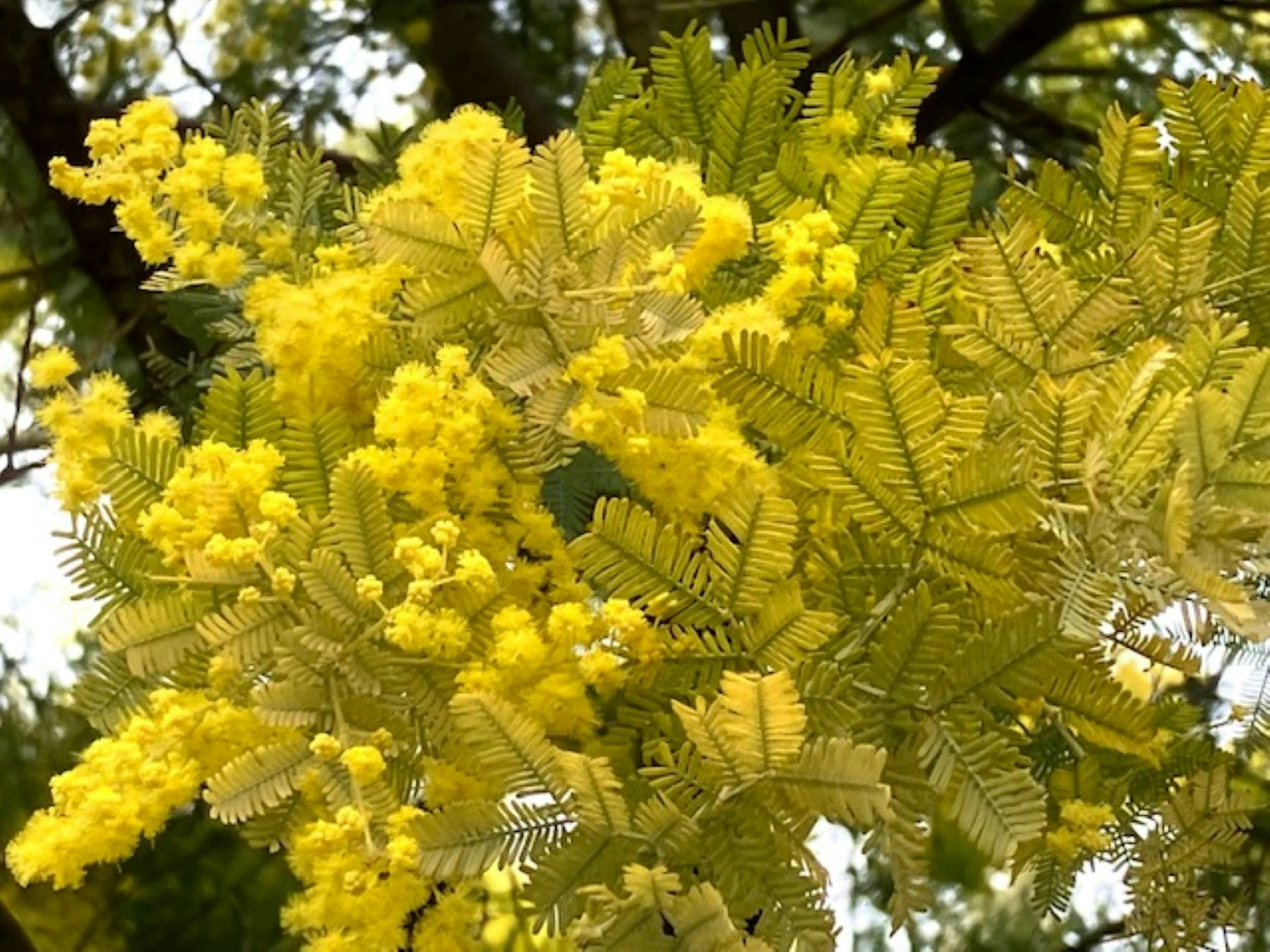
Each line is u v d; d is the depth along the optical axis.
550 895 0.27
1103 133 0.37
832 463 0.29
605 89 0.41
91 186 0.33
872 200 0.36
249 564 0.28
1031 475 0.28
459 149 0.31
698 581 0.29
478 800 0.28
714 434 0.30
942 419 0.29
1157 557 0.27
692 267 0.32
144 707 0.32
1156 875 0.35
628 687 0.31
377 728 0.30
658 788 0.29
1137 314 0.33
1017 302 0.32
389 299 0.33
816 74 0.40
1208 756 0.38
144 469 0.31
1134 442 0.27
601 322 0.29
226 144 0.39
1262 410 0.26
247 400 0.32
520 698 0.30
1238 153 0.37
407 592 0.29
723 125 0.38
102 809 0.29
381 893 0.29
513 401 0.31
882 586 0.31
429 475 0.30
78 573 0.32
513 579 0.31
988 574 0.29
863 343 0.32
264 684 0.30
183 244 0.35
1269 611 0.27
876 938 0.53
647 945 0.26
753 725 0.26
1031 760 0.32
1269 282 0.35
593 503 0.34
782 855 0.28
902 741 0.29
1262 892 0.47
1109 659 0.33
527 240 0.30
